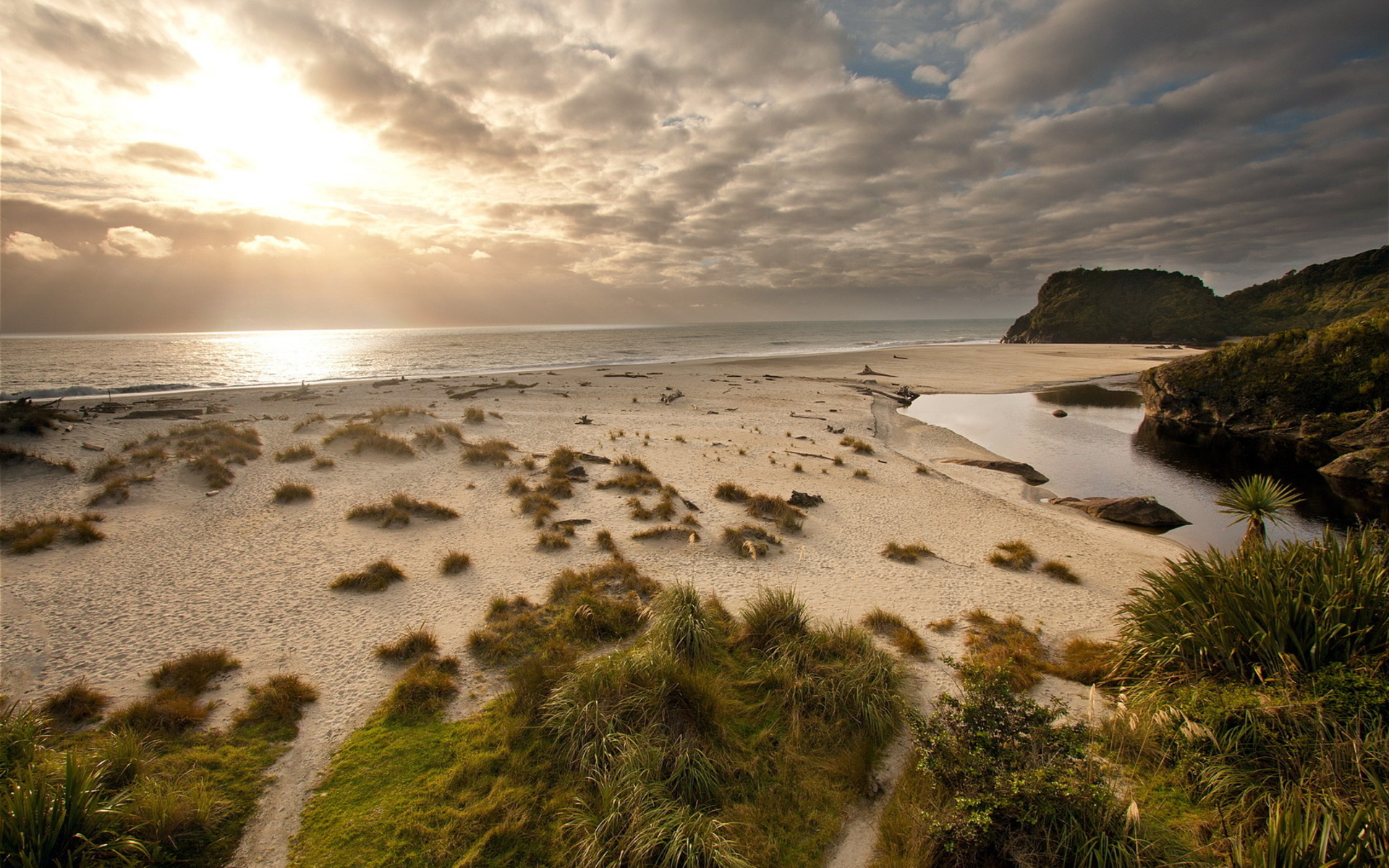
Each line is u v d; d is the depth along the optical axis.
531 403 34.38
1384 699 5.94
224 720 7.28
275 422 24.95
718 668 8.62
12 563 11.31
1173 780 6.28
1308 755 5.88
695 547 13.99
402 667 8.63
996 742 6.34
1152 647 8.09
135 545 12.64
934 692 8.37
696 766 6.42
